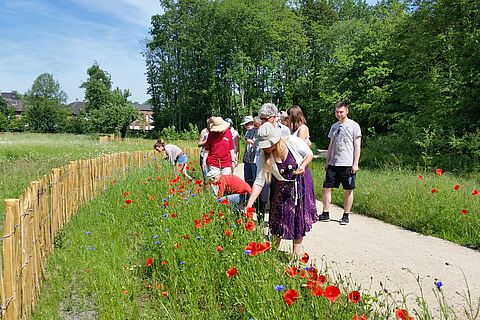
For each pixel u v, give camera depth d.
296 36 50.94
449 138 16.75
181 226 5.03
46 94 111.94
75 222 7.14
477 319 3.63
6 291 3.42
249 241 4.21
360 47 36.91
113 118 55.94
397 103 31.09
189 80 57.03
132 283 4.39
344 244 6.14
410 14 22.02
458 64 17.59
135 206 7.41
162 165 13.22
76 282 4.70
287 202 4.73
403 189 8.45
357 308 2.98
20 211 3.82
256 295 3.35
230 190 6.31
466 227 6.53
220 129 7.69
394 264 5.23
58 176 6.50
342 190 9.82
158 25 57.66
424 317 2.99
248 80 52.31
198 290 3.95
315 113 49.25
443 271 4.96
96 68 82.88
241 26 50.53
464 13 18.19
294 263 3.96
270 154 4.69
